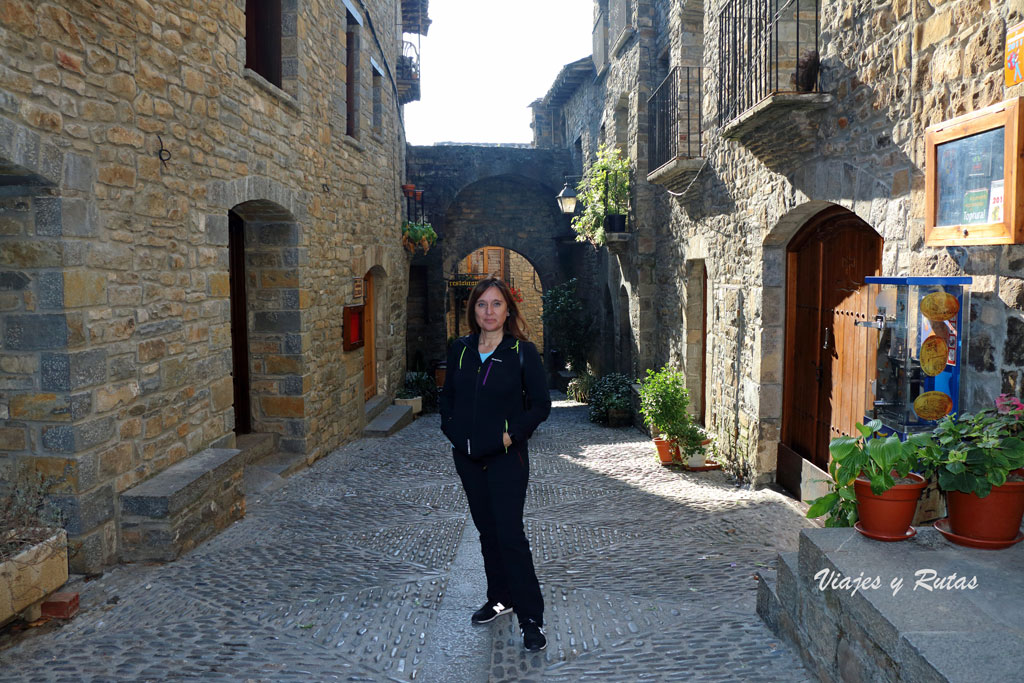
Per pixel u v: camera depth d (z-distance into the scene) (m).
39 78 3.28
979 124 2.93
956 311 3.21
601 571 3.98
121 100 3.91
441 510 5.32
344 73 8.17
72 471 3.59
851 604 2.26
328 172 7.56
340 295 8.05
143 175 4.13
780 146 5.17
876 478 2.58
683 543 4.52
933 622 2.00
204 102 4.82
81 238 3.60
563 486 6.42
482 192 17.52
